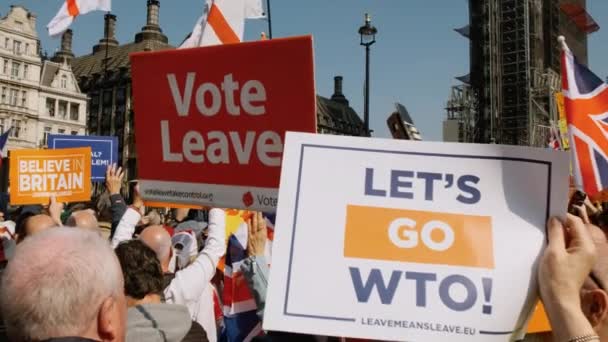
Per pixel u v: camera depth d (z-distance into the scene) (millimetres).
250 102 2920
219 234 3586
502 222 1784
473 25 62781
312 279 1807
